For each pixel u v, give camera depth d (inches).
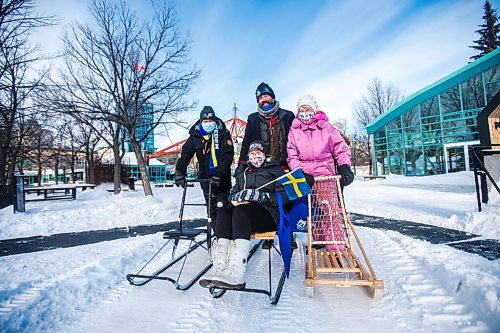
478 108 750.5
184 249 189.6
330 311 102.7
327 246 150.3
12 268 158.1
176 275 143.8
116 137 666.8
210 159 168.9
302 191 129.0
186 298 117.2
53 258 177.9
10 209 383.2
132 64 520.7
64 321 100.0
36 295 113.3
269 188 133.8
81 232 264.8
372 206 360.2
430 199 398.3
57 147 1054.4
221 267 114.9
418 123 860.0
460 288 107.0
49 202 501.0
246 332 91.5
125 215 333.1
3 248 210.7
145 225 293.0
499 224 207.9
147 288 127.9
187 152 172.4
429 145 827.4
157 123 533.3
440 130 808.9
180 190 784.9
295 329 92.0
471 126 753.0
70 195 649.6
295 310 104.4
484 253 160.6
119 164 675.4
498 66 730.2
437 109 820.6
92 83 500.1
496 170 283.0
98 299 117.0
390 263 146.3
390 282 123.6
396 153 918.4
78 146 1109.7
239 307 108.7
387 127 944.9
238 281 107.7
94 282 130.1
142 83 525.0
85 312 106.2
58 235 254.5
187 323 97.7
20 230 277.3
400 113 893.2
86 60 497.0
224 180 171.8
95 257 176.4
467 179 585.9
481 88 751.7
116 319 100.9
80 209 348.5
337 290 121.2
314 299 113.0
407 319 94.7
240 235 114.9
